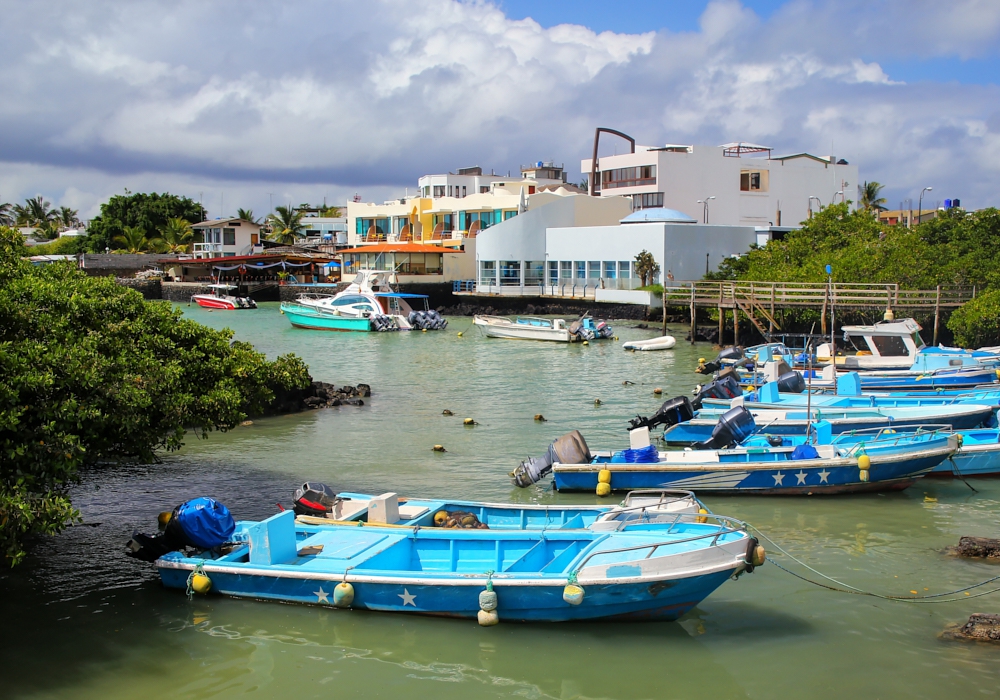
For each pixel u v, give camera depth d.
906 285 44.88
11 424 11.04
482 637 11.84
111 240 114.69
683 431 23.36
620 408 29.67
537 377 37.59
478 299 74.88
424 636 11.85
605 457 19.58
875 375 29.95
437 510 15.23
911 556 15.00
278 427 26.42
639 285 65.94
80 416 11.98
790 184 83.75
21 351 11.99
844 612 12.71
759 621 12.42
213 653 11.45
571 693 10.55
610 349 48.88
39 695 10.41
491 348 50.03
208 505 13.48
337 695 10.48
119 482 19.81
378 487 19.53
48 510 11.34
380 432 25.72
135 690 10.56
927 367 31.31
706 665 11.19
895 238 50.31
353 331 60.47
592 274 70.56
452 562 13.15
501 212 84.31
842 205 58.72
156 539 13.61
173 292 89.56
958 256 49.16
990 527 16.56
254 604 12.77
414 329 62.19
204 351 17.66
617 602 11.79
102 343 14.49
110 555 14.98
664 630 12.12
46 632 12.02
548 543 12.84
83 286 16.41
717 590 13.55
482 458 22.41
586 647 11.62
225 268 88.19
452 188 104.38
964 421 23.09
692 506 13.88
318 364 42.69
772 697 10.43
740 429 20.41
